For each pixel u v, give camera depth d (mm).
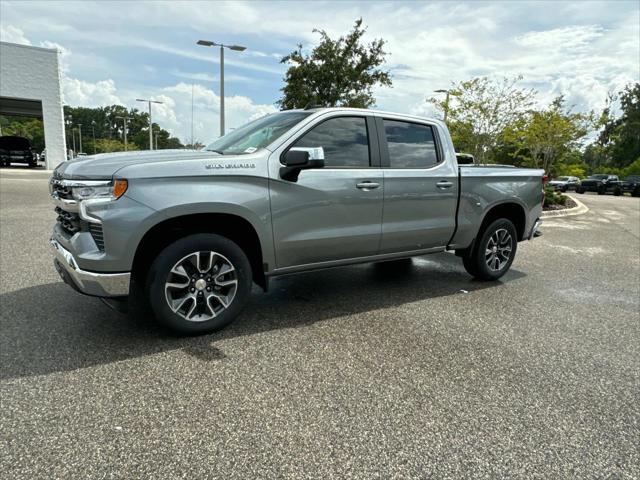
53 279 4781
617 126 56188
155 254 3271
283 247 3648
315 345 3352
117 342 3270
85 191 2928
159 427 2279
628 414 2568
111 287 2996
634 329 3951
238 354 3152
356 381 2824
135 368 2891
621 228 11336
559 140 15477
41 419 2312
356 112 4055
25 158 27031
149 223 3014
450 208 4684
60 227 3486
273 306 4238
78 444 2127
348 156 3963
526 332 3781
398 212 4266
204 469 1989
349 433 2287
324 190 3752
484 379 2914
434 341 3512
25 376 2740
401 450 2170
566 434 2352
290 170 3506
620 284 5543
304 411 2469
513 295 4887
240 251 3453
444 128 4738
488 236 5141
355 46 17359
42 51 25109
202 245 3268
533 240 8789
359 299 4543
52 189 3539
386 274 5629
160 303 3189
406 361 3133
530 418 2484
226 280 3480
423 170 4430
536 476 2027
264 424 2336
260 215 3455
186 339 3365
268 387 2713
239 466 2016
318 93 17016
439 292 4895
